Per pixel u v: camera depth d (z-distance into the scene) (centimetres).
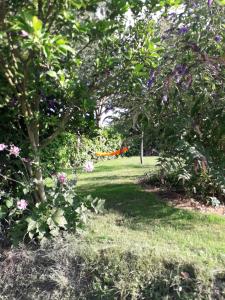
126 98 473
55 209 421
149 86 434
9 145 451
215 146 488
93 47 413
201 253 373
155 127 493
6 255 404
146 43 396
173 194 566
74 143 775
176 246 394
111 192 604
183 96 451
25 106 405
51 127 469
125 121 514
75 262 381
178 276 344
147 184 641
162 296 340
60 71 348
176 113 476
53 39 282
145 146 553
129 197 568
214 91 453
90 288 363
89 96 404
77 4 333
